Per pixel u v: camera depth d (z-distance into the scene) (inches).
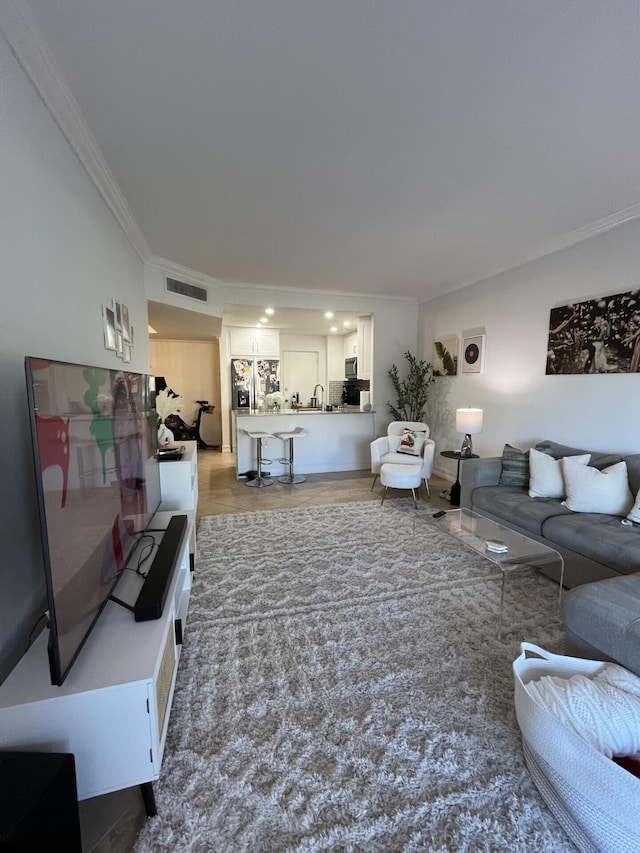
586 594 64.2
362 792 47.5
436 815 45.0
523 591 94.5
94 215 84.5
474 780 49.1
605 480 102.0
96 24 50.2
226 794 47.1
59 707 39.7
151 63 56.9
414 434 181.8
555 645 74.8
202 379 304.3
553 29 51.2
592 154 81.2
